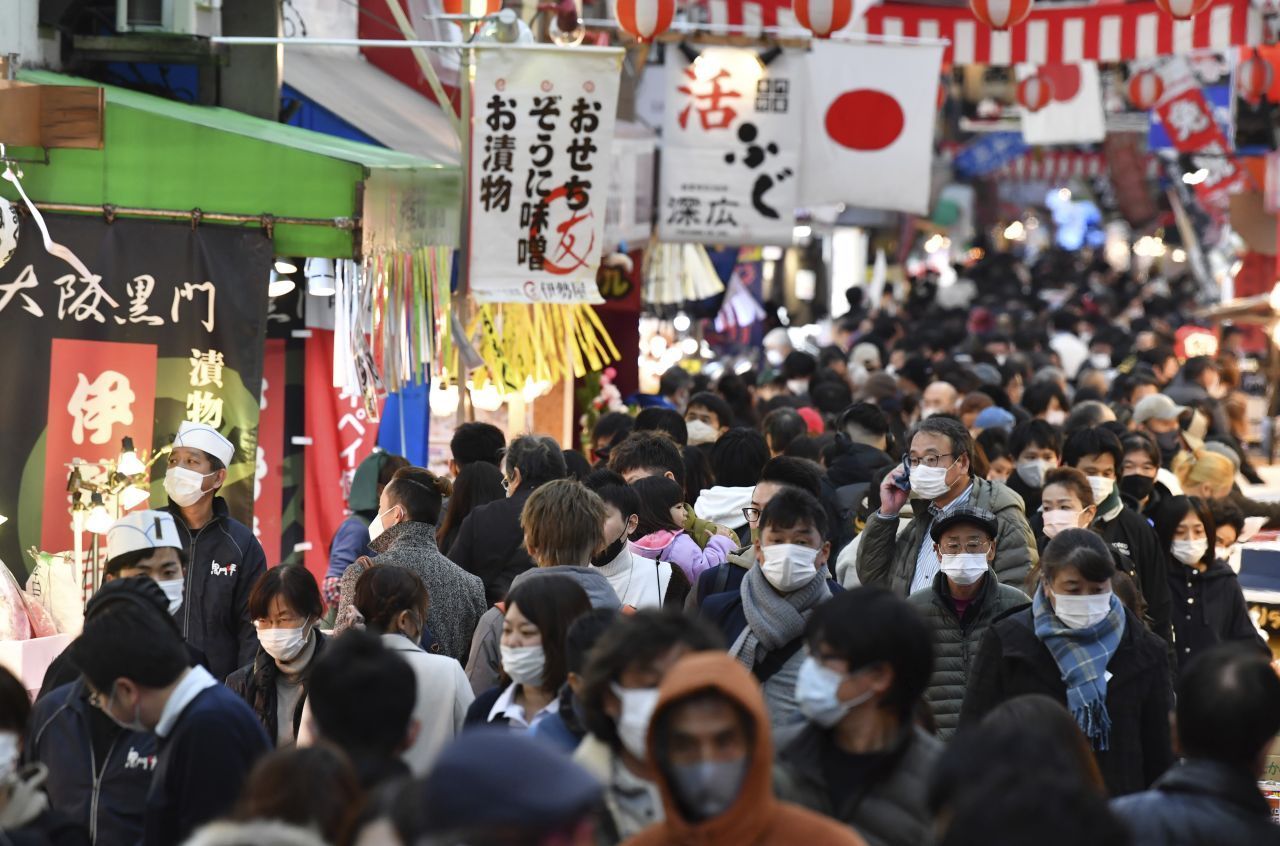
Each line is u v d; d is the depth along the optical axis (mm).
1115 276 130125
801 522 16797
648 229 42656
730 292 65062
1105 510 24094
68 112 24531
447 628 20484
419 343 27953
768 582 17125
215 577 21938
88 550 24516
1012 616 17234
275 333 30297
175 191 24984
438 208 28203
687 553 22219
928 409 39812
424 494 21078
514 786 8250
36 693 21797
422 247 27578
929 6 50438
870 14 50531
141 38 28562
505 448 27016
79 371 24688
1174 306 96000
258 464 30094
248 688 18734
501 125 29266
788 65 42438
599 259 29734
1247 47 54438
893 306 100625
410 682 12641
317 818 10789
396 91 37906
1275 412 61500
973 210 143000
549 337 34656
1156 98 62375
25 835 12195
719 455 26750
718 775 10414
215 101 30047
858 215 91438
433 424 36000
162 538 18484
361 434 30672
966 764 9766
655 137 43594
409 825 9477
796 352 49844
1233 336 66812
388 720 12484
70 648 16203
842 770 12500
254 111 30547
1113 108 93188
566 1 41094
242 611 22000
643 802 12398
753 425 41406
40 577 23656
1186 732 12547
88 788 15609
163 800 14172
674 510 23156
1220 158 70500
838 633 12273
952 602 18203
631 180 41812
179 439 22031
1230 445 41344
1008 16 33219
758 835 10586
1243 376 69938
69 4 28812
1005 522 20953
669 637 11961
